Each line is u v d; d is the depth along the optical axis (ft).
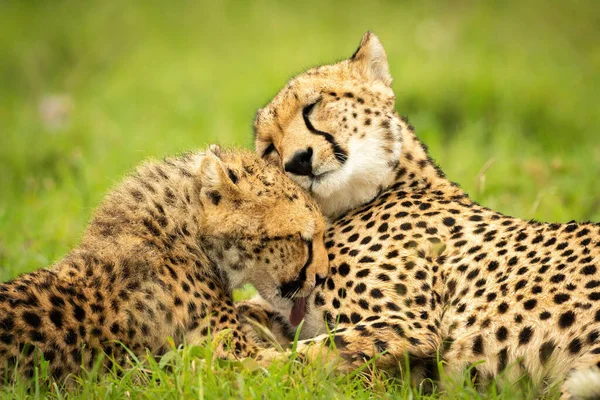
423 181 30.94
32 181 47.06
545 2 96.02
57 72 93.09
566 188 44.01
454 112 64.69
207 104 69.82
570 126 62.08
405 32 91.35
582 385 21.54
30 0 114.62
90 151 57.52
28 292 24.64
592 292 24.00
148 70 87.40
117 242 27.02
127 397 23.12
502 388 23.67
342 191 30.50
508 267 26.04
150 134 61.05
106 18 104.83
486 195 42.93
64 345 24.56
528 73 74.28
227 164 28.48
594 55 82.58
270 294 28.71
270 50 89.40
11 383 23.90
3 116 74.84
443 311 26.81
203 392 22.31
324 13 102.42
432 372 25.86
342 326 26.99
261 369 24.40
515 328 24.77
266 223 27.94
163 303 26.20
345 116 30.40
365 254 28.12
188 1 107.45
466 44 86.12
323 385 22.75
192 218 28.07
